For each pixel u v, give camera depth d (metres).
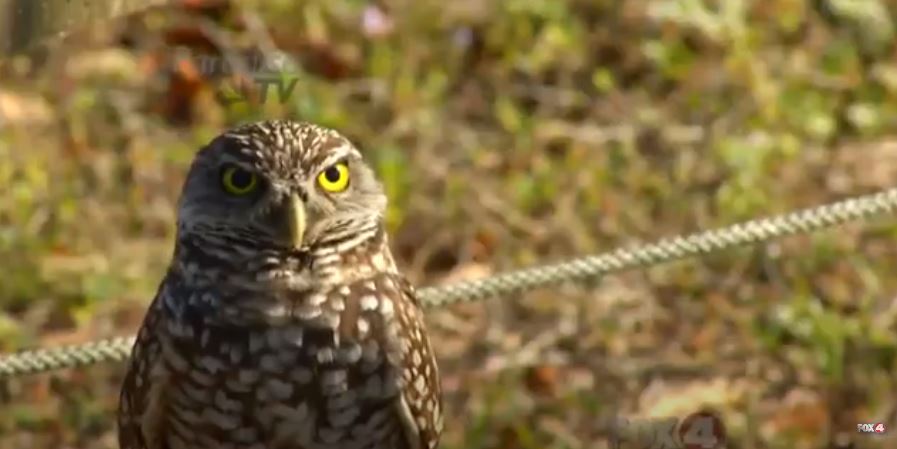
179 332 7.40
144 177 13.32
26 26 8.67
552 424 11.23
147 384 7.54
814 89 14.41
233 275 7.33
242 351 7.34
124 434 7.90
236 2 14.45
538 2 14.98
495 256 12.66
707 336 11.89
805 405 11.34
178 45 14.28
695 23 14.78
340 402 7.43
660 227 12.90
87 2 9.12
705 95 14.20
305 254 7.35
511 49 14.72
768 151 13.53
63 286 12.39
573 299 12.09
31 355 9.76
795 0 15.24
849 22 15.02
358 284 7.41
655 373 11.61
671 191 13.16
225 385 7.39
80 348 9.80
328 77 14.37
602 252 12.52
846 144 13.91
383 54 14.39
